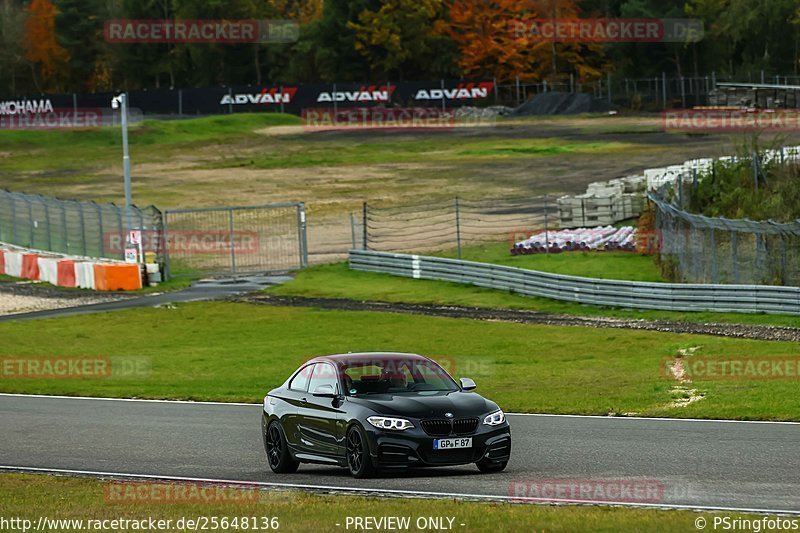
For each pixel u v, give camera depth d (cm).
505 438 4697
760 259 11556
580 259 14825
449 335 10906
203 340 11400
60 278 16575
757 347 8988
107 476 5025
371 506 3894
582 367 8788
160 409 7625
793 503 3916
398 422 4528
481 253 16362
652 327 10625
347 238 19062
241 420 6988
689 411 6581
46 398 8412
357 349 10256
